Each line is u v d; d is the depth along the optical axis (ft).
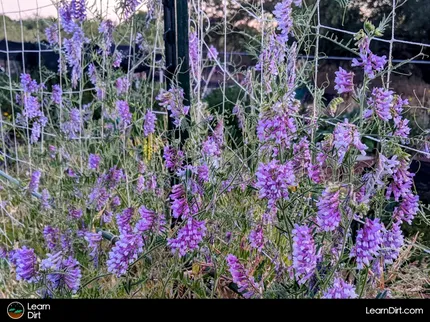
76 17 6.57
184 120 5.32
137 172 6.36
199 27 6.66
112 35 6.64
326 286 3.98
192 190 4.83
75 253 6.07
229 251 5.24
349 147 3.62
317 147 4.74
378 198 4.04
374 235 3.54
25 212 8.18
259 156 4.89
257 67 5.88
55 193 7.14
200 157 5.19
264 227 4.94
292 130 4.17
